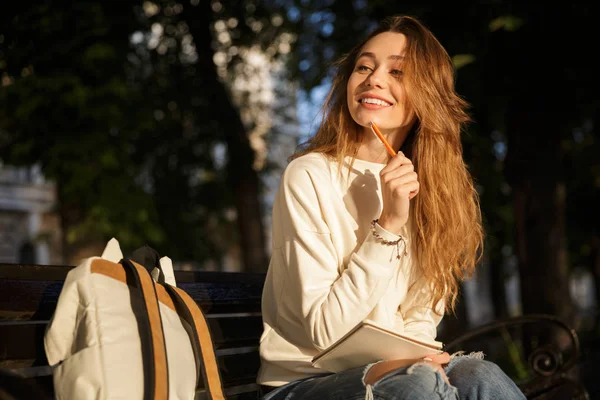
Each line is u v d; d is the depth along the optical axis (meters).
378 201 2.10
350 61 2.34
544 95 6.66
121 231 8.88
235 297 2.41
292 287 1.98
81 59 8.29
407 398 1.65
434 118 2.21
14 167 8.97
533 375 3.01
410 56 2.21
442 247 2.21
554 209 6.72
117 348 1.50
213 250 12.95
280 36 11.12
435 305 2.23
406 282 2.21
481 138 7.95
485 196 8.73
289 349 2.01
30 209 21.91
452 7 6.46
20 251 21.94
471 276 2.41
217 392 1.75
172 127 10.55
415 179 1.98
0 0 7.80
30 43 8.06
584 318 9.83
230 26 10.74
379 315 2.05
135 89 9.70
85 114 8.41
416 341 1.73
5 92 8.18
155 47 10.38
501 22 6.05
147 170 11.23
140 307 1.60
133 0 9.19
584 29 6.25
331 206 2.06
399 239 1.95
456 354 1.97
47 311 1.71
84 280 1.53
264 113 12.70
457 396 1.77
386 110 2.18
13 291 1.65
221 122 10.23
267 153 12.37
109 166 8.66
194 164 11.34
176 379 1.64
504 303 14.26
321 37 9.07
